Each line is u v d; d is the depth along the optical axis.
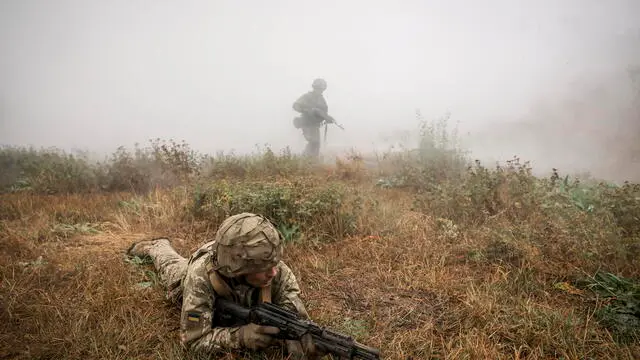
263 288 2.57
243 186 5.21
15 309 3.16
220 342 2.47
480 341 2.87
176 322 3.09
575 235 4.19
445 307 3.36
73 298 3.33
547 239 4.31
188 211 5.25
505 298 3.41
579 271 3.81
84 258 4.01
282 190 4.83
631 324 3.04
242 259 2.34
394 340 2.92
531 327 2.97
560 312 3.15
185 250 4.31
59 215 5.47
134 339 2.88
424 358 2.78
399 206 5.83
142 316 3.09
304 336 2.30
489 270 3.97
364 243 4.53
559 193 5.28
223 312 2.60
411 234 4.74
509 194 5.59
